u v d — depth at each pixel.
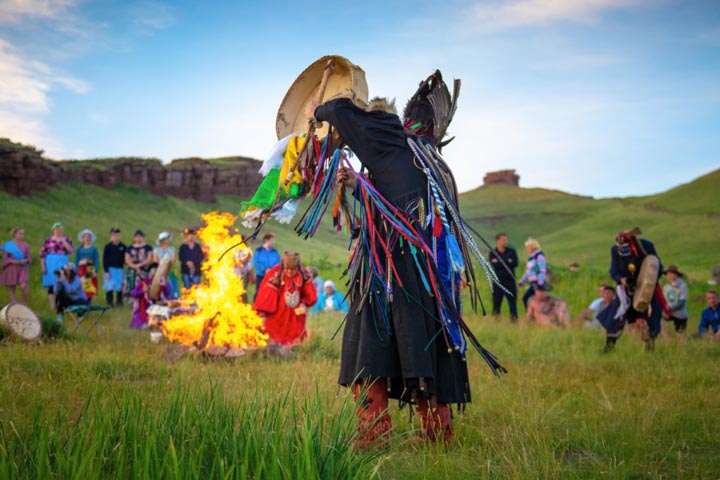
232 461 2.93
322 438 3.25
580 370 8.39
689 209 125.94
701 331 13.66
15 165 67.25
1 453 2.81
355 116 4.30
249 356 8.69
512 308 15.38
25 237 44.38
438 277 4.19
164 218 88.88
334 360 8.94
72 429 3.20
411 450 4.26
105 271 17.06
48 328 10.00
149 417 3.28
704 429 5.06
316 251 88.56
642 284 10.39
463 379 4.30
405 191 4.27
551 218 175.75
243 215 4.64
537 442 4.29
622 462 4.04
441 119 4.68
